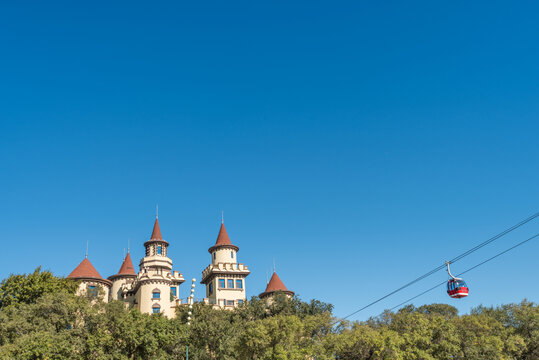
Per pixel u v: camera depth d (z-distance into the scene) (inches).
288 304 3235.7
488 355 2053.4
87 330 2250.2
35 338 2044.8
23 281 2689.5
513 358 2123.5
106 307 2436.0
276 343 2133.4
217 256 3875.5
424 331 2142.0
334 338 2076.8
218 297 3634.4
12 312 2329.0
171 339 2415.1
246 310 3132.4
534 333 2162.9
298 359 2062.0
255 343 2107.5
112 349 2213.3
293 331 2155.5
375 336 2058.3
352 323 2279.8
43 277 2802.7
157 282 3321.9
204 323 2566.4
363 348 2053.4
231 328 2593.5
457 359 2100.1
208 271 3811.5
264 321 2218.3
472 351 2075.5
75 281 3368.6
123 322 2272.4
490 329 2234.3
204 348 2506.2
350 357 2078.0
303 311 3262.8
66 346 2073.1
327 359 2009.1
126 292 3767.2
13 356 1957.4
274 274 3971.5
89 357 2176.4
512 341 2107.5
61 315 2273.6
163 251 3959.2
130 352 2285.9
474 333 2203.5
